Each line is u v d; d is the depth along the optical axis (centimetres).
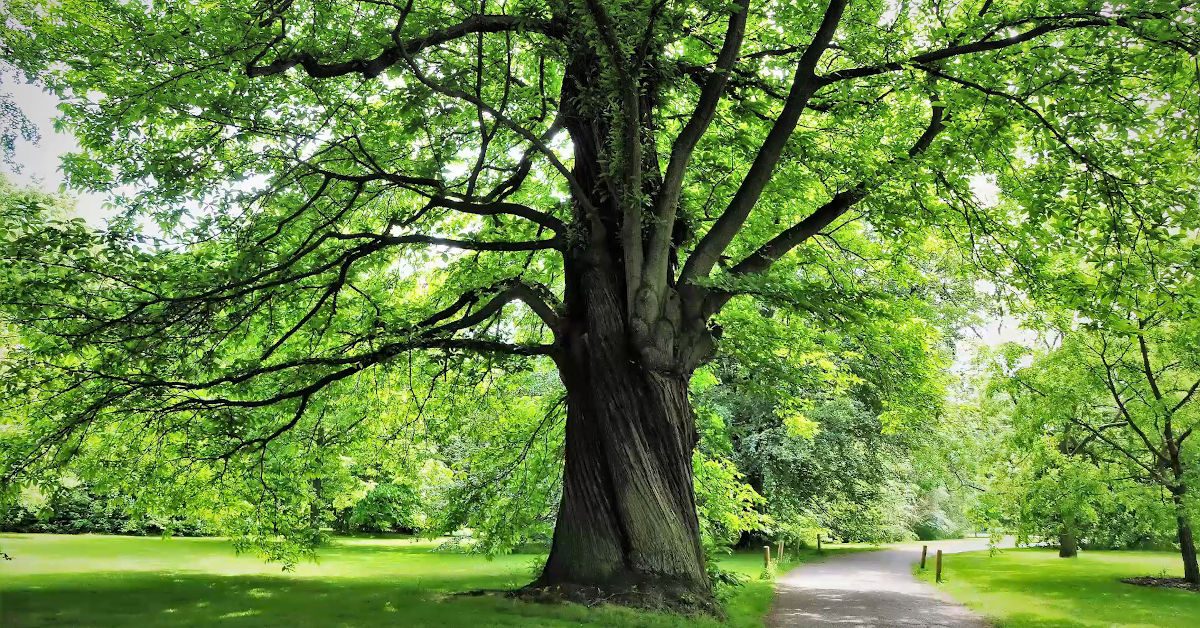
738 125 1443
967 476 3284
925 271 2019
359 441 1688
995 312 1616
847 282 1636
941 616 1399
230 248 1344
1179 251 1162
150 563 1977
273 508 1602
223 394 1452
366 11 1322
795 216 1630
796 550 2953
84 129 1212
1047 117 1123
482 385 1758
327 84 1389
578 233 1228
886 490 3150
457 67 1195
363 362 1278
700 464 1714
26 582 1471
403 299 1711
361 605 1145
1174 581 2077
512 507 1644
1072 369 2138
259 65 1198
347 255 1316
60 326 1211
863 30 1255
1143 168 1145
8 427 1479
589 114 1170
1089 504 2141
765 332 1689
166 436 1483
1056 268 1406
